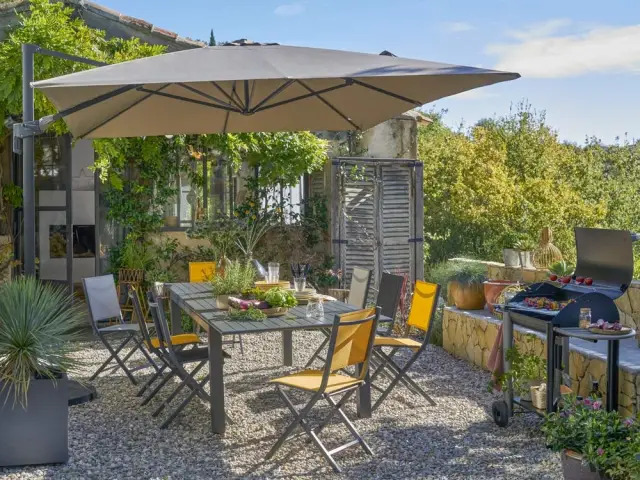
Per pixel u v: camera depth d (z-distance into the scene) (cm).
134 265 992
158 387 583
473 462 451
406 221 1138
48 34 810
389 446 486
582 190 1672
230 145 1006
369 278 725
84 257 1011
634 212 1619
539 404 502
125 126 673
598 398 441
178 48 995
